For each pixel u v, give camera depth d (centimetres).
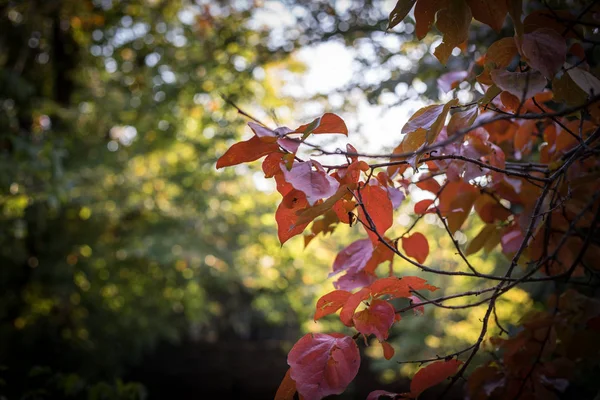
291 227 90
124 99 637
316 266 864
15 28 626
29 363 633
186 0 668
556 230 140
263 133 87
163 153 707
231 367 1043
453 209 142
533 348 138
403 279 100
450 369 110
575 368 148
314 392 93
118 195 679
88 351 677
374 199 106
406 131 105
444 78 150
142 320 739
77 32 717
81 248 691
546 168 136
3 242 608
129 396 213
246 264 842
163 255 681
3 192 443
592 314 133
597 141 130
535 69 94
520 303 351
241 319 1123
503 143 150
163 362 1031
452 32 100
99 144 652
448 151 124
